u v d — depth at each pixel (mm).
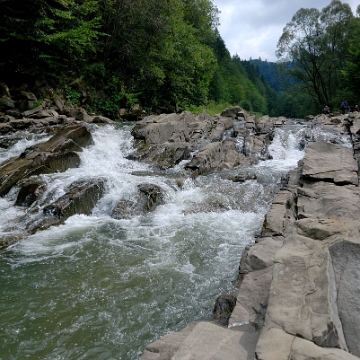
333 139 14055
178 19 23672
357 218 5516
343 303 3248
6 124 13164
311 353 2467
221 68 59250
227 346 2840
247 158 12789
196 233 7078
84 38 17188
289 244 4055
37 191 8250
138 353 3932
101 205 8422
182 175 10164
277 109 83750
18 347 4012
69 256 6105
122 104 20984
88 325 4367
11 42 15734
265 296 3738
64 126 13500
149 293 5043
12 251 6270
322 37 36719
